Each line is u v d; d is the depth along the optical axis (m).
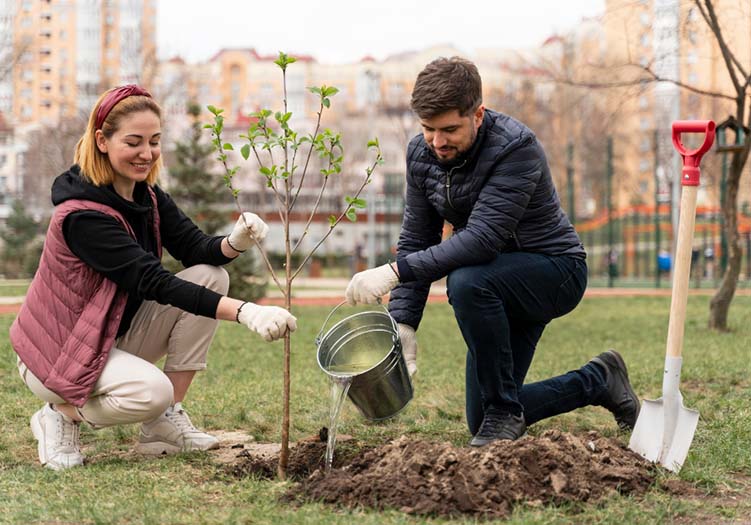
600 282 23.45
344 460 3.62
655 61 10.66
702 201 38.94
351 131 48.62
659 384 5.77
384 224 44.12
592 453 3.38
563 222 3.85
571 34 21.78
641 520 2.88
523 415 3.94
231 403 5.11
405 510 2.93
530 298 3.73
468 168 3.64
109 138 3.55
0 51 21.00
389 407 3.55
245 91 73.62
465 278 3.59
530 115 37.94
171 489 3.27
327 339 3.59
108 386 3.59
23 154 38.91
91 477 3.44
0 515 2.96
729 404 4.95
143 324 3.86
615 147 42.31
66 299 3.60
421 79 3.46
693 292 17.67
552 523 2.82
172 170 14.32
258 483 3.33
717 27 9.21
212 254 3.88
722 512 3.01
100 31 45.81
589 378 4.11
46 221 26.12
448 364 6.85
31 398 5.24
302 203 44.31
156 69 28.11
